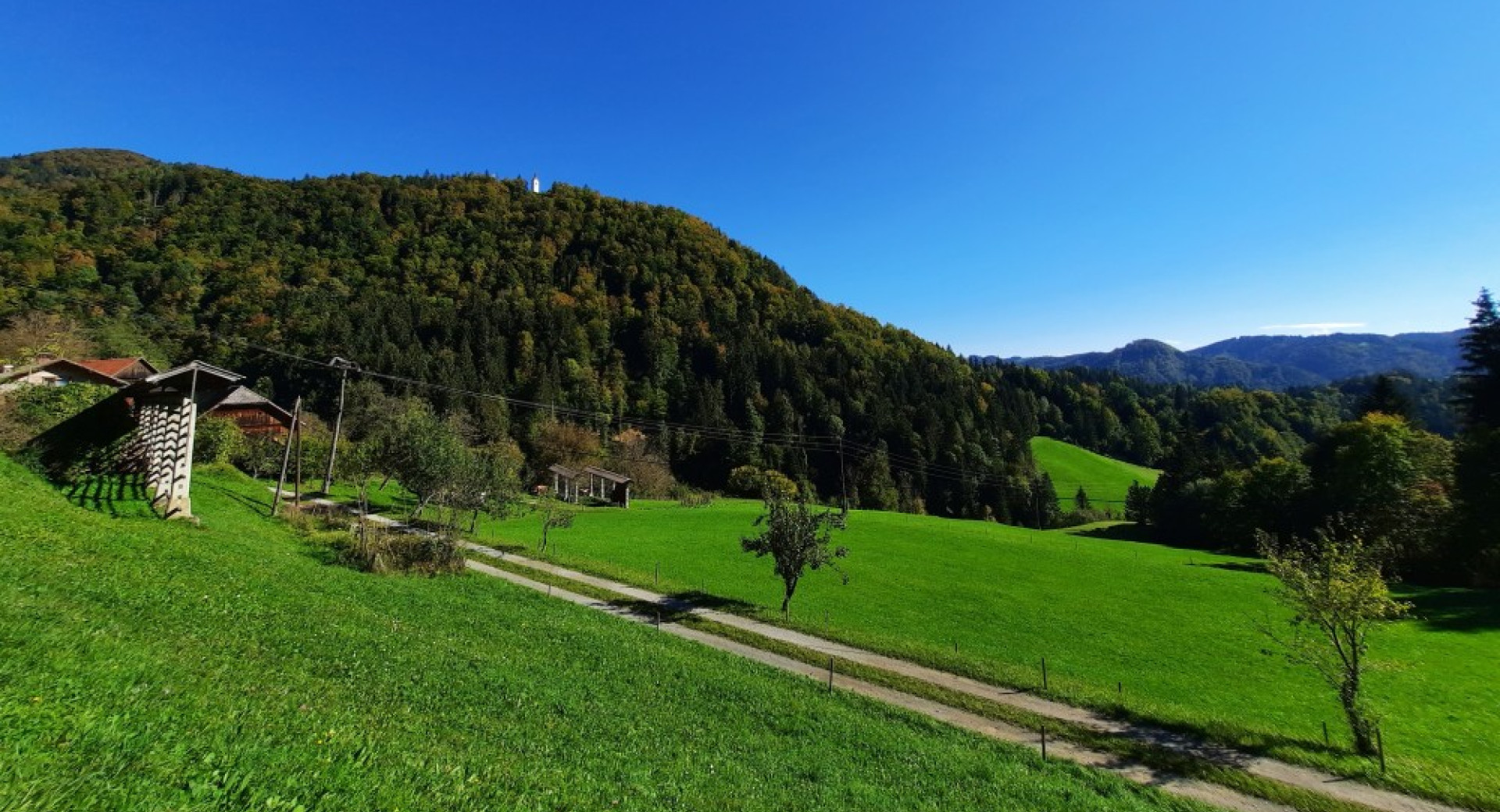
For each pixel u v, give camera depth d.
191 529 25.33
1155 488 103.81
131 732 7.14
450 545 33.94
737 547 53.25
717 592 38.09
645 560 46.59
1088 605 40.72
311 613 16.88
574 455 103.50
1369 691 27.38
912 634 32.47
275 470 62.53
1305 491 72.88
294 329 100.06
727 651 26.03
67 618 10.66
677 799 10.86
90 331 81.06
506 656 17.98
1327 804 17.17
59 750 6.23
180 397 31.06
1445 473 62.56
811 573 45.88
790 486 104.12
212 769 6.83
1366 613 20.47
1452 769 19.42
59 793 5.44
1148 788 17.47
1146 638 33.94
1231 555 72.44
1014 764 17.52
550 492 85.62
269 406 51.91
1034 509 113.00
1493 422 62.16
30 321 69.44
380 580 26.27
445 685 14.02
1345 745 21.05
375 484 69.31
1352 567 21.11
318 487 62.03
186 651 11.17
